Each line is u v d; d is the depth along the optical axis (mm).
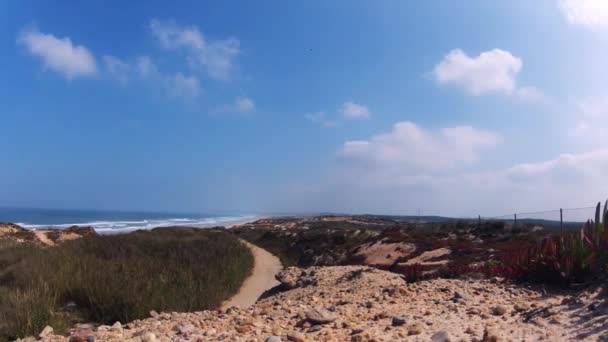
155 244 26188
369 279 12797
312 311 6414
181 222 121375
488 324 5312
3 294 10672
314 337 5246
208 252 25531
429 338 4805
